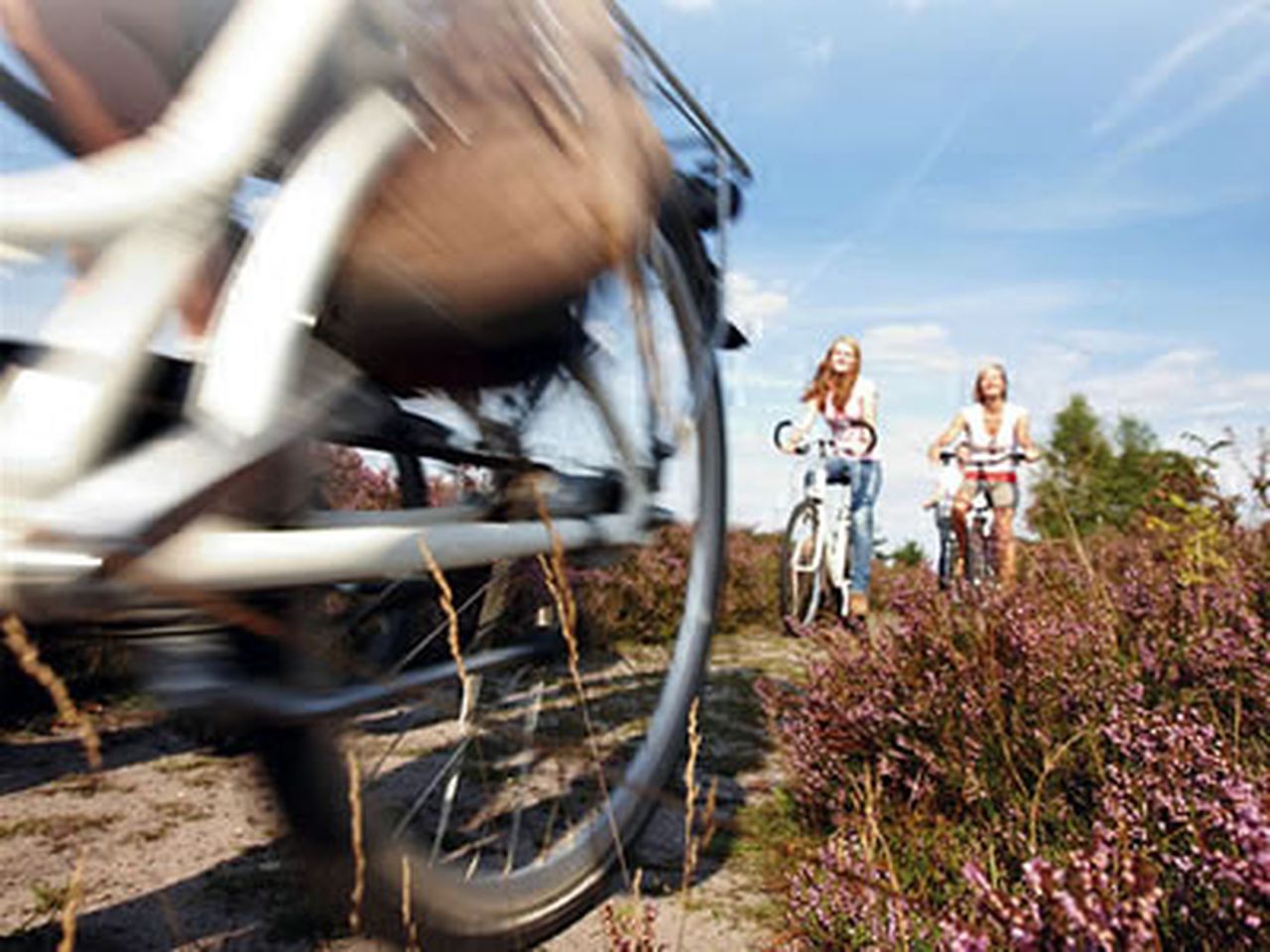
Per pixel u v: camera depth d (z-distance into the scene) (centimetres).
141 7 109
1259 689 218
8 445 88
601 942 198
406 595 171
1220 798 163
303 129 118
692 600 249
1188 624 273
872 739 255
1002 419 679
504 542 158
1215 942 136
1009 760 220
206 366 106
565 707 284
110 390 95
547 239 146
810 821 261
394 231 129
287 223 114
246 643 108
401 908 141
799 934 178
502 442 170
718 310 218
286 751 123
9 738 304
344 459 155
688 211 204
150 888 213
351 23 116
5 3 103
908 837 210
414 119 125
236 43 111
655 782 228
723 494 257
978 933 125
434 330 143
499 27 132
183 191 103
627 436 196
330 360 128
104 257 99
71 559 85
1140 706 217
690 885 230
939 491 710
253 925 197
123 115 111
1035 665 244
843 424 676
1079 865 123
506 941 171
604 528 193
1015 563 399
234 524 106
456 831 198
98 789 275
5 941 187
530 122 138
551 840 208
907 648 280
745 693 459
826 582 695
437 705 166
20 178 97
